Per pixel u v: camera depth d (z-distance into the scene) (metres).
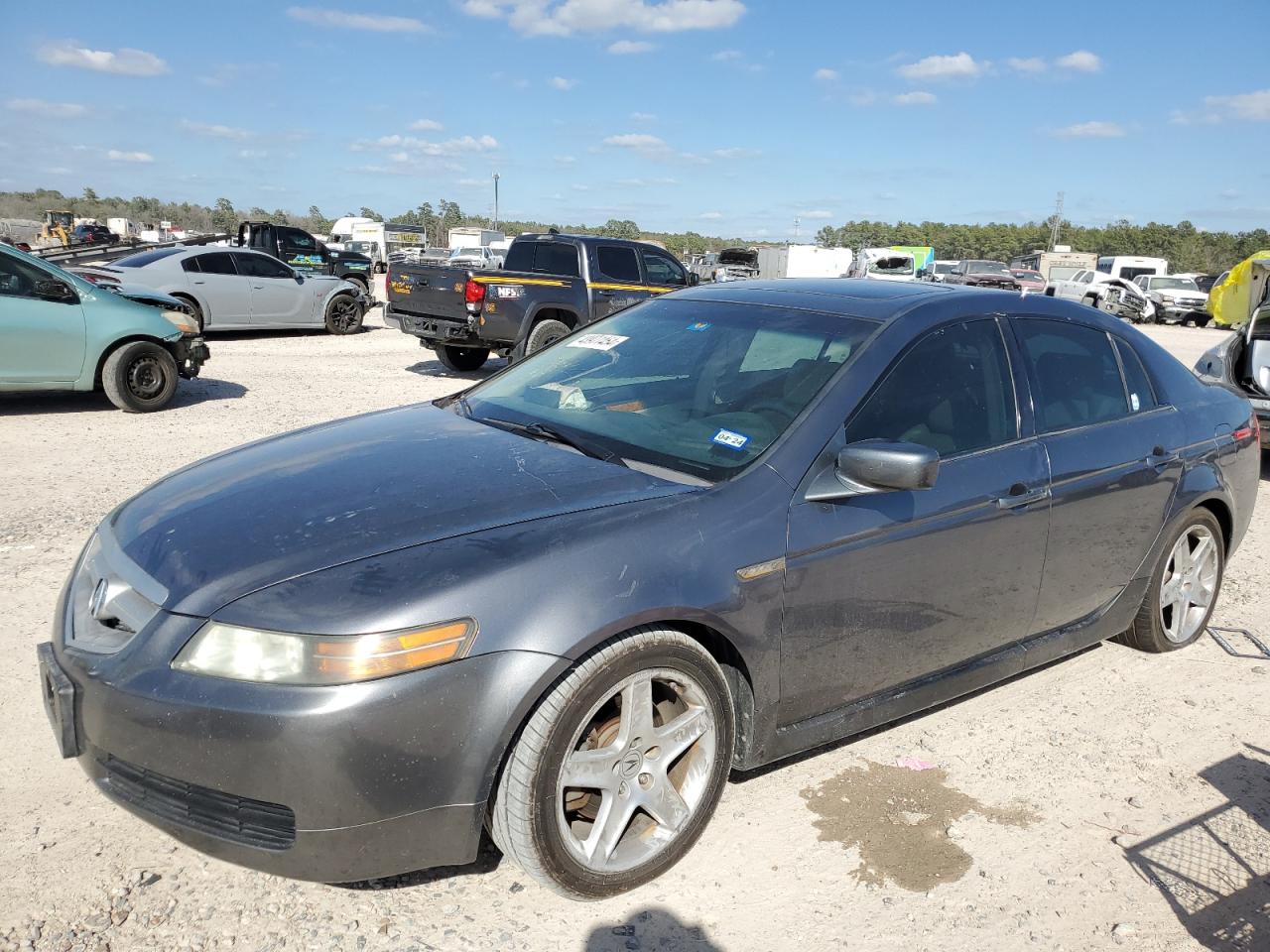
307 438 3.41
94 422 8.41
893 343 3.25
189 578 2.40
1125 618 4.12
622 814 2.58
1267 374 8.44
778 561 2.76
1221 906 2.72
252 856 2.26
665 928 2.51
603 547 2.49
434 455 3.03
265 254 16.19
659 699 2.73
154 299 10.08
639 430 3.18
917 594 3.15
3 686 3.56
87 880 2.58
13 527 5.36
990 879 2.79
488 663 2.28
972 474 3.26
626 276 12.40
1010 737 3.62
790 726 2.99
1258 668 4.34
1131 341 4.15
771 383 3.20
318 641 2.20
